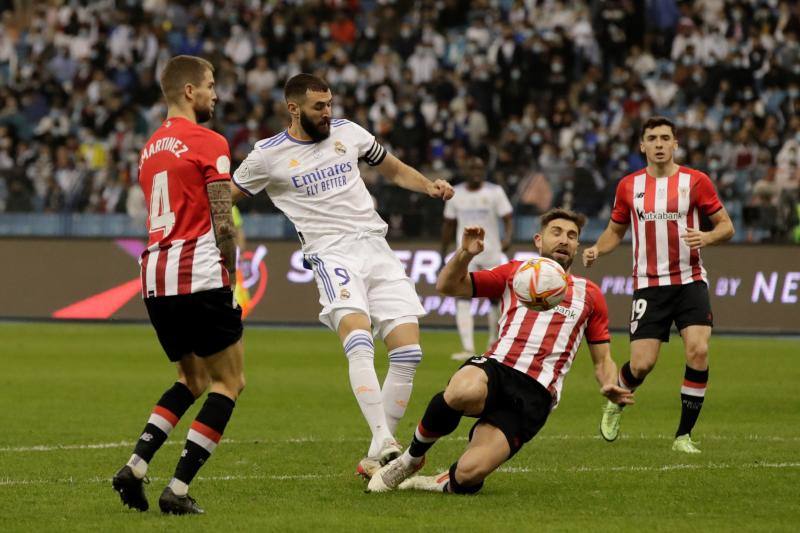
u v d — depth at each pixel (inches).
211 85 861.8
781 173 2706.7
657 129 1174.3
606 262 2659.9
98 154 3427.7
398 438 1225.4
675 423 1341.0
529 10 3705.7
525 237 2755.9
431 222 2780.5
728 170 2753.4
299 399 1551.4
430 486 900.6
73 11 4018.2
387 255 1008.2
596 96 3395.7
